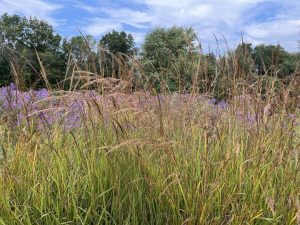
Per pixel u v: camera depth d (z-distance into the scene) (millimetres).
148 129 3311
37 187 3127
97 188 3145
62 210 3029
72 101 3600
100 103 3312
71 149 3412
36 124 3619
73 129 3676
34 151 3248
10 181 3090
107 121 3338
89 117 3273
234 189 3016
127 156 3186
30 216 3037
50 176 3188
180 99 3643
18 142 3402
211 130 3324
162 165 3084
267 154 3430
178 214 2930
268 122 3646
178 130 3436
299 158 3350
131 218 3023
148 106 3439
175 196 3018
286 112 3824
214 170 3156
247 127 3590
